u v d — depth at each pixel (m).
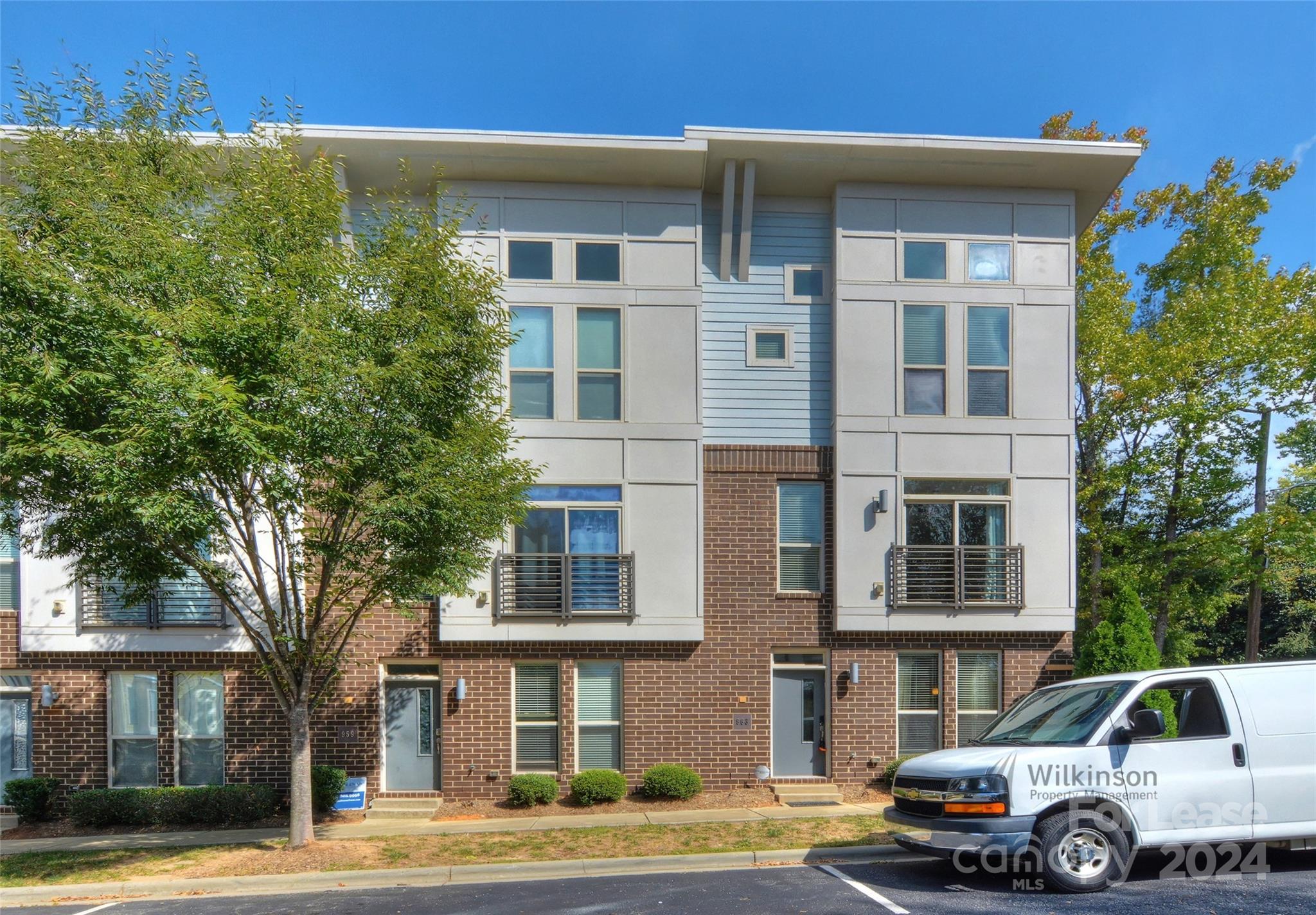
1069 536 13.47
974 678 13.43
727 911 7.11
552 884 8.43
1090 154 13.06
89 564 9.55
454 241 13.12
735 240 13.98
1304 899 6.96
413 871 8.86
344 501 9.02
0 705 12.64
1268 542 17.06
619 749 12.93
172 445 7.70
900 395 13.48
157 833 11.34
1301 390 17.67
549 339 13.18
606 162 12.97
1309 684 7.71
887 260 13.66
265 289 8.43
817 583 13.52
